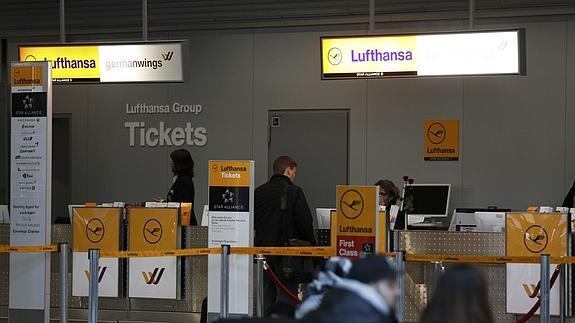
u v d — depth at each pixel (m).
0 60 18.59
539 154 16.62
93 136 18.50
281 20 17.70
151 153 18.25
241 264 11.34
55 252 12.67
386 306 5.45
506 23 16.75
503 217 11.95
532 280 11.32
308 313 6.43
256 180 17.84
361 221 10.23
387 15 17.19
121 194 18.36
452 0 16.91
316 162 17.61
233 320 6.67
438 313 5.28
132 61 13.88
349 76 13.39
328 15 17.48
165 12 18.09
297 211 11.57
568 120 16.50
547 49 16.59
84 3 18.38
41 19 18.50
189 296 12.56
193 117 18.09
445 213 16.52
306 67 17.66
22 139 11.74
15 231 11.77
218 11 17.89
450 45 13.05
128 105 18.36
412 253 11.73
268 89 17.81
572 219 11.73
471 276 5.32
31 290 11.77
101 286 12.51
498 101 16.83
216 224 11.41
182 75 13.73
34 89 11.71
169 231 12.24
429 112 17.12
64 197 18.56
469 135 16.92
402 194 17.16
